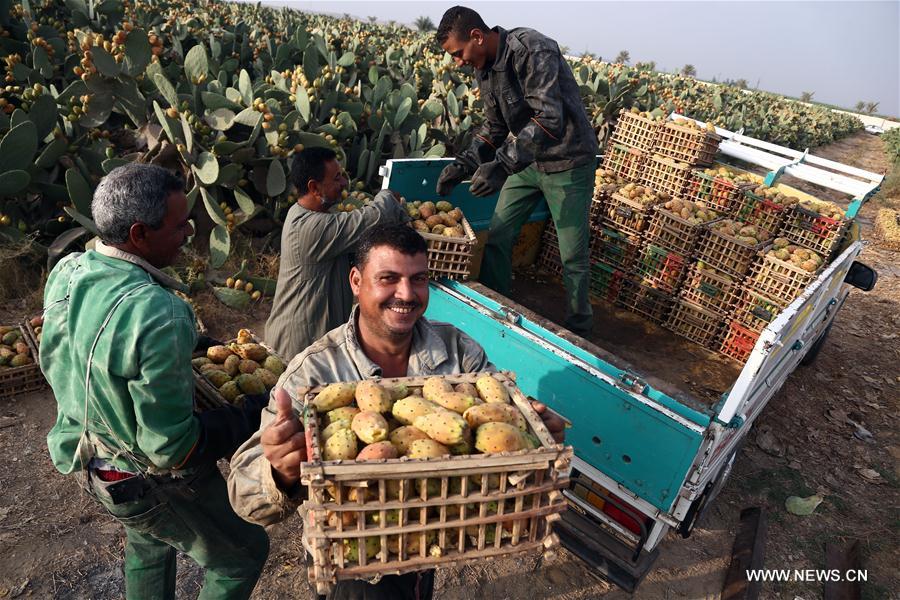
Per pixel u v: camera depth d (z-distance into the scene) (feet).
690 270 15.33
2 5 24.32
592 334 15.19
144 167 6.40
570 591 10.84
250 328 17.94
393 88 34.45
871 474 15.60
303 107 20.67
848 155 78.18
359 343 6.48
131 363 5.76
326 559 4.69
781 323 8.20
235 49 32.01
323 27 54.13
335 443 4.81
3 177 16.40
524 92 12.09
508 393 5.87
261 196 21.76
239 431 6.92
